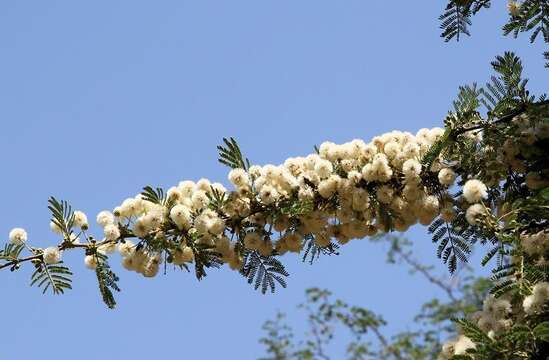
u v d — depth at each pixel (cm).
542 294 504
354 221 610
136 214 611
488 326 532
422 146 619
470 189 555
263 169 609
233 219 608
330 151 618
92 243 614
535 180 605
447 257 618
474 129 618
